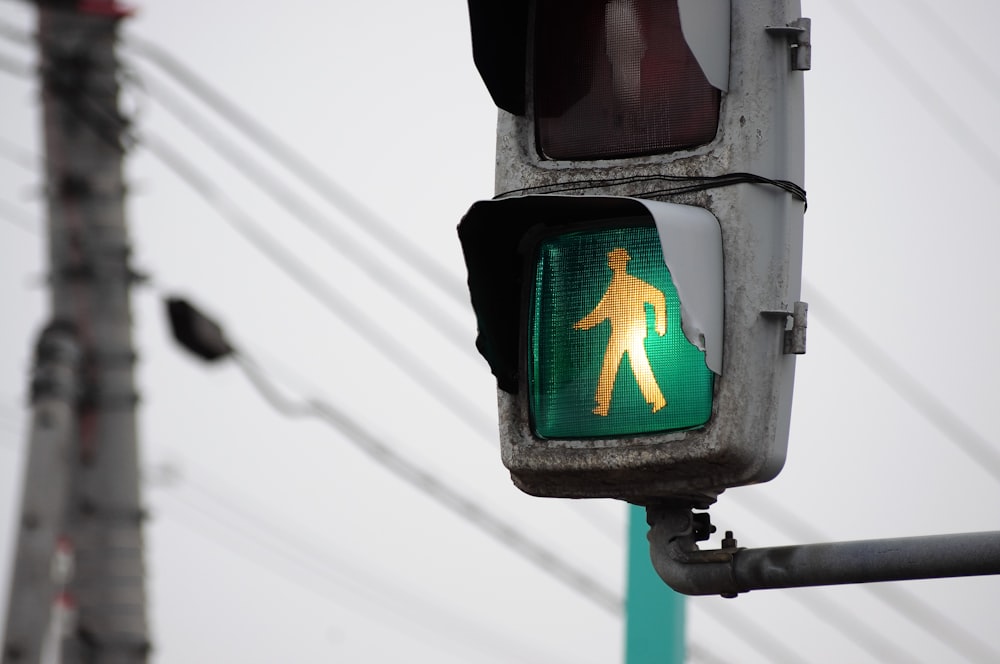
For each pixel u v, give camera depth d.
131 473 23.03
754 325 10.77
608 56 11.59
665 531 11.53
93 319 23.02
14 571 20.02
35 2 22.97
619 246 11.24
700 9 11.01
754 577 11.11
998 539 10.27
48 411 20.97
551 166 11.53
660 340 10.99
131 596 22.81
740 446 10.64
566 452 11.06
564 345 11.27
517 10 11.86
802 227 11.26
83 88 23.02
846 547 10.80
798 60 11.16
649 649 19.42
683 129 11.27
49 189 23.30
